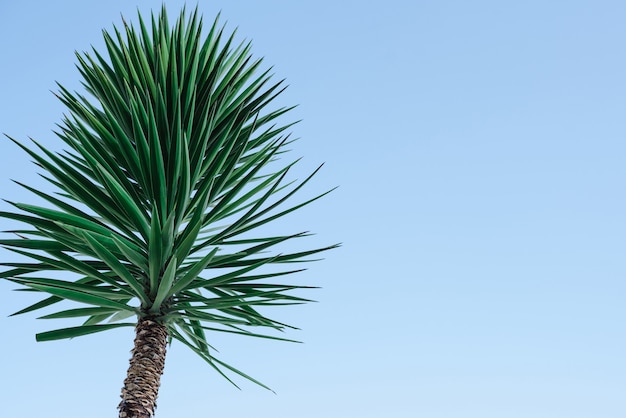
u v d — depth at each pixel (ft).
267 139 14.74
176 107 12.05
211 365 12.26
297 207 12.91
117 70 14.07
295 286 11.82
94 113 13.74
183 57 13.58
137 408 10.91
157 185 11.84
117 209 12.19
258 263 11.75
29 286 10.92
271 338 11.95
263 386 11.91
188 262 13.19
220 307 11.80
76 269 11.66
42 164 11.87
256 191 13.69
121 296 11.73
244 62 14.88
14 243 11.49
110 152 12.98
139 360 11.29
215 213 12.90
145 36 14.60
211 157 13.19
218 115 13.67
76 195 12.28
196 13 14.83
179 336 12.09
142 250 12.00
